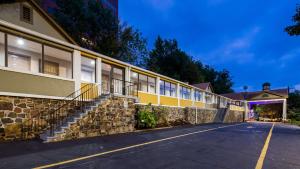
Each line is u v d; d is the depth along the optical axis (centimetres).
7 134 822
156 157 651
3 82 828
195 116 2488
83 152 695
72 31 2541
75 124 955
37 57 1248
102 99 1123
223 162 609
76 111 1082
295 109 4762
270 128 1995
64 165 546
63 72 1392
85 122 1009
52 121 996
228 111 3397
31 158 604
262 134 1377
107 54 2883
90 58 1320
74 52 1163
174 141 970
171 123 1959
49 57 1319
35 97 935
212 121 3042
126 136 1084
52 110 1005
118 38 3222
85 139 941
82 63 1408
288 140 1078
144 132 1291
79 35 2606
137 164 569
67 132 914
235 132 1477
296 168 559
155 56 5144
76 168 524
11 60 1120
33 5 1431
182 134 1246
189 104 2573
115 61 1490
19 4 1369
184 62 4925
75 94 1134
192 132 1379
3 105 820
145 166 552
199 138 1094
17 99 869
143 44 3828
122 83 1605
